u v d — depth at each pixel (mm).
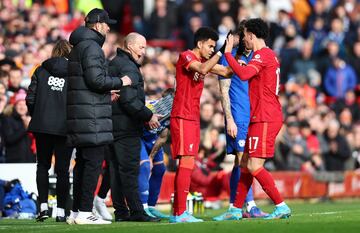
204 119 50344
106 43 54312
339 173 57531
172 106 32750
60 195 34500
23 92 41969
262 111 32219
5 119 41438
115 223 32719
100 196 37344
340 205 49938
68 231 29359
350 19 73125
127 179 33906
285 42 69500
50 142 34469
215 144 48594
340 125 61594
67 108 32500
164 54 60875
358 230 27484
